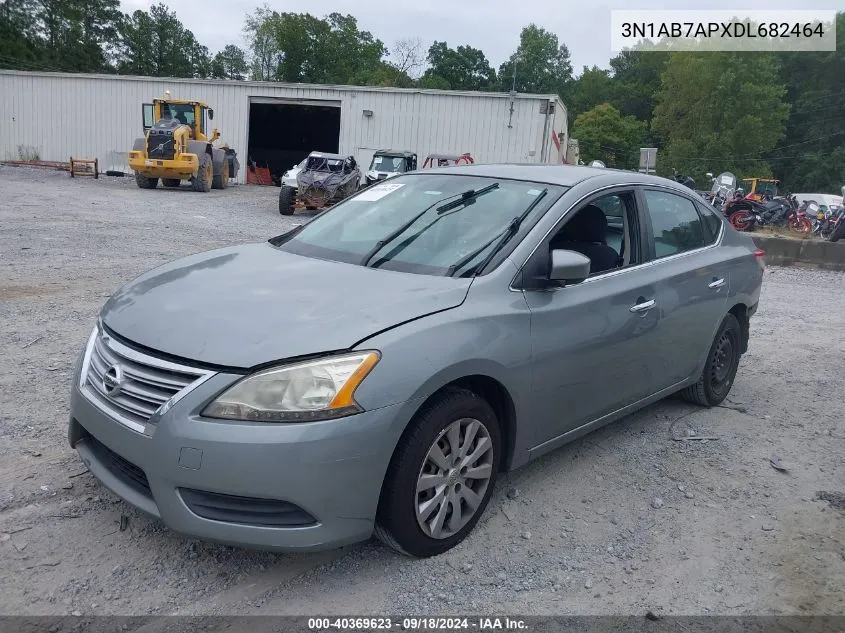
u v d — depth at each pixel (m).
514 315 3.36
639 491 3.98
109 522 3.34
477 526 3.51
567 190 3.99
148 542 3.21
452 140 30.97
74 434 3.25
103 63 81.12
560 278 3.49
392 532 2.99
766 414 5.31
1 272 8.55
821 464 4.47
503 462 3.55
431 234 3.82
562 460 4.32
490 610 2.90
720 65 70.81
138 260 10.05
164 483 2.73
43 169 32.66
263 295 3.19
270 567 3.10
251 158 38.78
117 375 2.91
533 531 3.51
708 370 5.11
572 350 3.65
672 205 4.78
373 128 31.69
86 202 18.80
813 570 3.30
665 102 76.38
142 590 2.89
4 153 35.53
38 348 5.72
